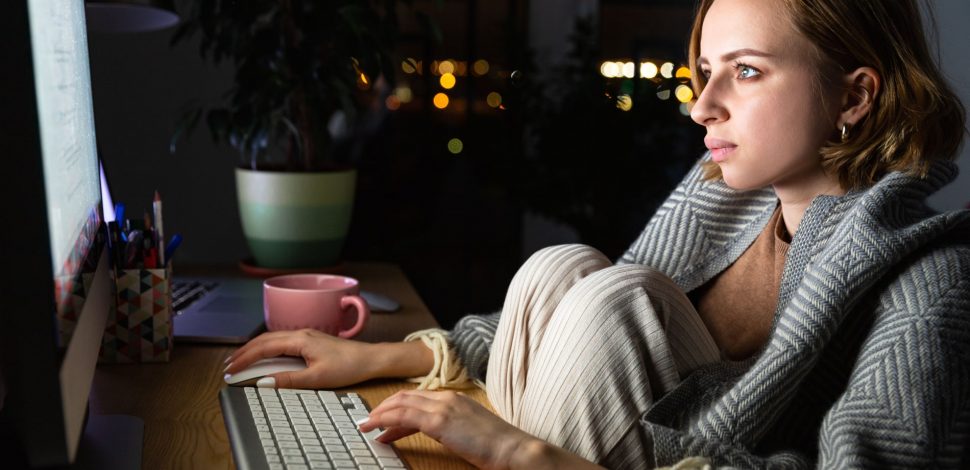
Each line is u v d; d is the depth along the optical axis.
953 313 0.81
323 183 1.77
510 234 3.76
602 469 0.80
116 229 1.18
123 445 0.85
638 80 3.26
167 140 2.17
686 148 3.26
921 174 0.95
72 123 0.81
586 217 3.26
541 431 0.87
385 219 3.35
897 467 0.74
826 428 0.79
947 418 0.76
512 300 0.99
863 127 0.99
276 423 0.88
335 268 1.81
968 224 0.89
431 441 0.91
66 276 0.66
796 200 1.05
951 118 1.01
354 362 1.10
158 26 1.73
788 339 0.86
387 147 3.29
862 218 0.89
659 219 1.24
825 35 0.94
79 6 0.99
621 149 3.20
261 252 1.79
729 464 0.82
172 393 1.05
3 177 0.55
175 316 1.36
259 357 1.10
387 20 1.98
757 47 0.95
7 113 0.54
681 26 3.90
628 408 0.85
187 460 0.84
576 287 0.90
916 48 1.00
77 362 0.67
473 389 1.14
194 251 2.22
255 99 1.88
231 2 1.84
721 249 1.16
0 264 0.56
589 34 3.35
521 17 3.64
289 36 1.88
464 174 3.58
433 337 1.16
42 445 0.58
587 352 0.86
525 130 3.30
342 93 1.88
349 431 0.88
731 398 0.84
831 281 0.87
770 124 0.96
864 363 0.82
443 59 3.48
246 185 1.77
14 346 0.56
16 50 0.54
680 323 0.92
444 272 3.64
